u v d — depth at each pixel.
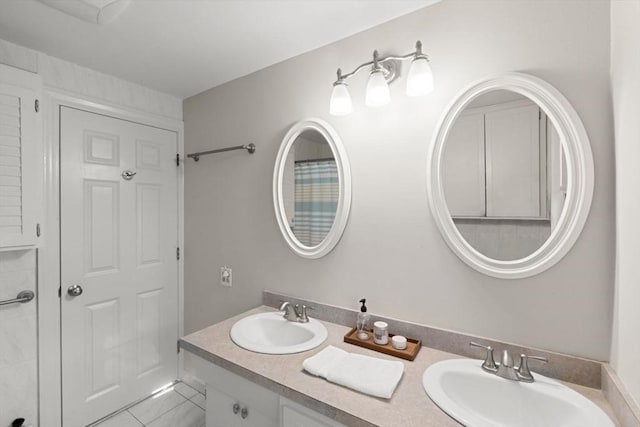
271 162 1.70
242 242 1.84
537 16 1.01
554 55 0.98
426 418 0.79
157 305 2.06
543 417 0.88
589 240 0.94
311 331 1.33
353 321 1.38
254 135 1.78
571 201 0.95
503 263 1.06
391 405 0.84
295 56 1.60
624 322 0.80
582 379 0.94
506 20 1.06
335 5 1.21
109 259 1.82
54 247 1.60
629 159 0.77
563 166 0.98
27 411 1.51
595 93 0.92
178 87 2.00
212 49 1.54
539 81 0.99
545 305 1.00
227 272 1.92
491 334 1.09
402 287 1.28
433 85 1.16
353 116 1.40
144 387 1.99
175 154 2.16
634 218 0.74
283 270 1.65
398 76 1.28
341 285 1.44
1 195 1.29
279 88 1.66
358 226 1.39
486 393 0.96
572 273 0.96
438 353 1.15
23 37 1.42
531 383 0.93
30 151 1.37
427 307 1.22
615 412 0.80
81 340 1.71
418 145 1.23
